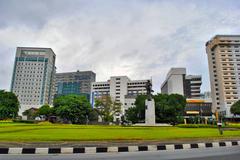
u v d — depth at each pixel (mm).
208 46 126438
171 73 133625
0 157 9984
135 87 159250
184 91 139500
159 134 16453
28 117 97812
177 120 56438
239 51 116375
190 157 9844
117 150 12000
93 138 12773
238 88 111688
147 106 36844
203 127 33438
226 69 113938
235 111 83562
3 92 65250
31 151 11172
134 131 19375
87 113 66688
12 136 13344
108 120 80438
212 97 119438
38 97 144375
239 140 15883
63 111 62125
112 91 154250
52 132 16906
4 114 62250
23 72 147500
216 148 13578
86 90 194875
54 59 162375
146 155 10570
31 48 151625
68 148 11438
